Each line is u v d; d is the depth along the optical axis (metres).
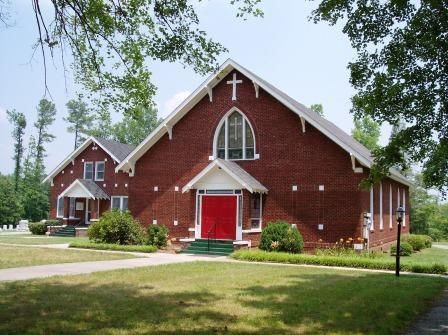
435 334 8.80
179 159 28.55
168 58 12.04
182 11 11.35
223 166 25.19
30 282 13.79
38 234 42.84
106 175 44.94
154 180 29.16
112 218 28.20
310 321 9.41
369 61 11.24
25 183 74.00
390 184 32.12
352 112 11.75
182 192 28.08
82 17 11.07
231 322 9.23
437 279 16.33
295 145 25.33
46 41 10.74
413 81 10.66
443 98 10.55
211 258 22.89
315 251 24.02
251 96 26.80
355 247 23.12
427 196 56.41
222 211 26.28
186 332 8.40
